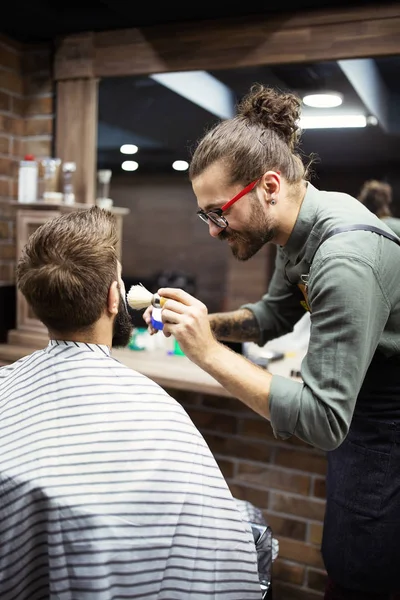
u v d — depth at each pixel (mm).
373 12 1619
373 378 1054
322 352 892
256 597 886
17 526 771
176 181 2439
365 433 1074
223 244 2650
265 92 1045
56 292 827
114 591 763
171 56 1898
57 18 1881
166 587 805
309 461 1786
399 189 2045
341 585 1139
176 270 2680
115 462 789
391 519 1062
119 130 2152
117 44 1973
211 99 1998
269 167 969
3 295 2082
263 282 2672
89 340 883
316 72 1829
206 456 873
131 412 830
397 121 1950
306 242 1016
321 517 1785
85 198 2104
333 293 879
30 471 769
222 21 1814
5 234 2154
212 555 837
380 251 928
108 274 858
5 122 2111
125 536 762
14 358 1914
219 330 1383
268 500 1864
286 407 901
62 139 2113
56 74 2078
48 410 825
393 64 1748
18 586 788
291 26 1727
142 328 2086
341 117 1998
